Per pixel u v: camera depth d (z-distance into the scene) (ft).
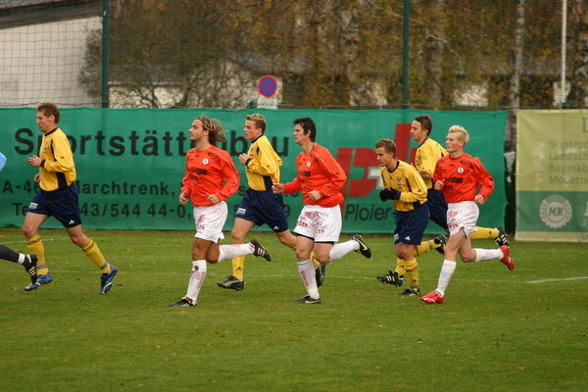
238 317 104.27
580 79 299.38
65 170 120.57
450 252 117.50
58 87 249.14
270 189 136.56
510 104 288.30
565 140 207.62
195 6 253.65
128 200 215.31
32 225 124.36
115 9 246.06
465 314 108.27
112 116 214.48
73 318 102.17
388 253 179.01
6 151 214.69
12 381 73.51
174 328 96.68
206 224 111.75
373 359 83.10
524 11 292.20
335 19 277.64
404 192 122.01
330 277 143.54
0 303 112.78
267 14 267.80
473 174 118.01
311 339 91.71
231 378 75.46
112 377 75.10
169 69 252.01
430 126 144.77
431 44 281.74
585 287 133.28
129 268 150.10
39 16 248.32
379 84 281.13
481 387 74.08
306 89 276.82
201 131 112.16
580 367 81.05
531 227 209.67
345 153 213.05
